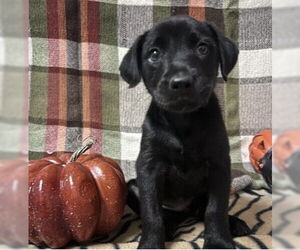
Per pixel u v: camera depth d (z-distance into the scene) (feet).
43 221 1.13
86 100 1.76
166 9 1.78
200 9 1.79
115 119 1.78
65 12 1.73
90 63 1.75
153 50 1.19
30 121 1.72
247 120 1.81
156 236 1.13
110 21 1.76
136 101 1.78
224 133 1.21
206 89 1.11
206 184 1.26
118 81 1.78
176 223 1.30
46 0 1.71
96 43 1.76
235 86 1.81
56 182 1.16
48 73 1.73
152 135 1.20
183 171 1.22
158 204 1.19
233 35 1.80
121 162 1.76
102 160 1.30
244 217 1.34
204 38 1.18
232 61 1.21
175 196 1.30
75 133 1.75
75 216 1.14
